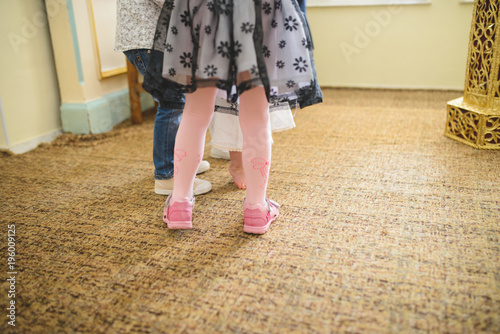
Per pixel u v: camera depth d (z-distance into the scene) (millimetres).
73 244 1292
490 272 1104
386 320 937
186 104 1233
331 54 3584
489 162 1883
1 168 1963
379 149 2104
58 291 1066
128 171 1907
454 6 3189
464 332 895
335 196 1591
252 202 1293
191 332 917
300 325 929
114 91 2693
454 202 1517
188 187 1304
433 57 3359
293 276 1107
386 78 3521
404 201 1535
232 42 1091
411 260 1168
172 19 1129
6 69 2102
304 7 1249
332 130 2441
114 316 973
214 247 1259
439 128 2412
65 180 1813
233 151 1599
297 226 1372
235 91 1256
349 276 1102
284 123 1560
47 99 2373
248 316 962
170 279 1108
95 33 2434
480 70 2039
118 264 1183
